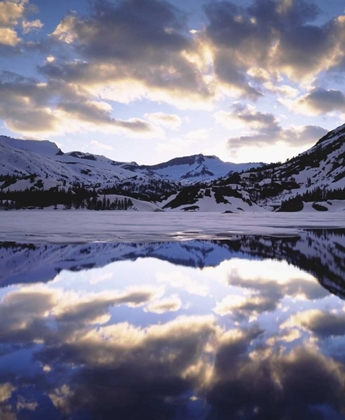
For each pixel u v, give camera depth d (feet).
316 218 336.29
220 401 16.74
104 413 15.66
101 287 43.21
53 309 33.32
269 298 38.22
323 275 52.06
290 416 15.52
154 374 19.56
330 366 20.70
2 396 16.99
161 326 28.45
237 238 115.96
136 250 81.15
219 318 30.68
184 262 63.93
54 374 19.39
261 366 20.70
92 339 25.26
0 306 34.22
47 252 76.02
